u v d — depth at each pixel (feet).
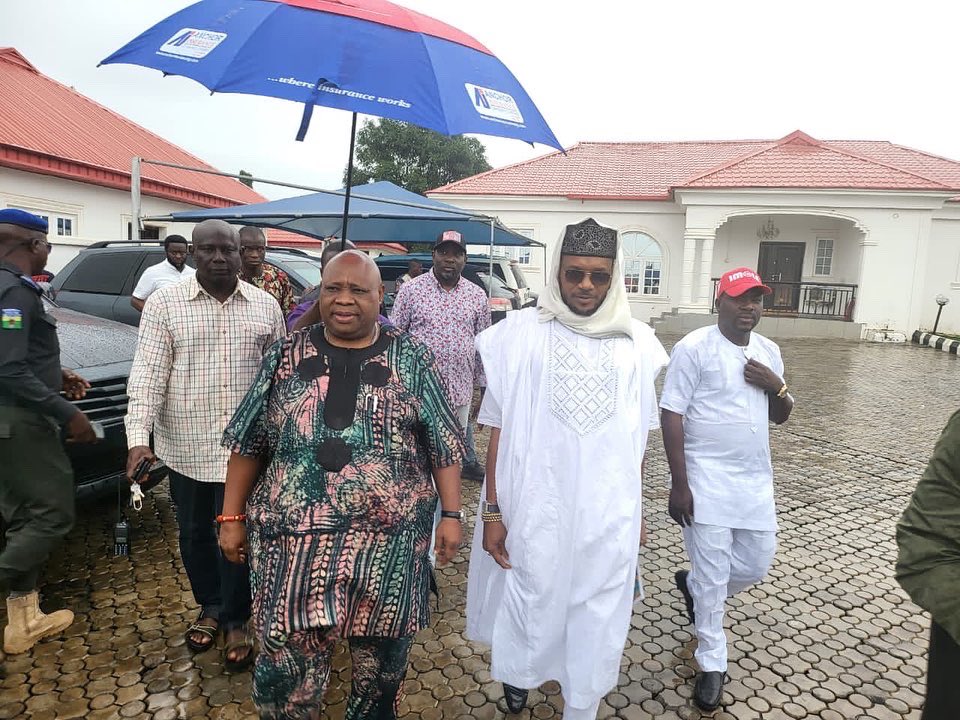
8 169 35.63
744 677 9.13
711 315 59.98
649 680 9.01
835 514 15.58
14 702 8.07
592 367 7.22
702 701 8.38
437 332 13.57
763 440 8.62
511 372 7.45
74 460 10.59
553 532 7.14
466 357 13.85
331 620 5.56
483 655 9.50
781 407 8.89
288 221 20.74
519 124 7.45
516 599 7.32
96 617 10.00
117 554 11.05
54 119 44.73
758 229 66.23
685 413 8.84
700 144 79.61
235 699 8.26
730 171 62.39
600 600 7.09
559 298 7.43
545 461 7.19
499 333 7.72
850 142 77.20
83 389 10.03
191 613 10.18
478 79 7.36
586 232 7.14
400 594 5.94
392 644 6.18
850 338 58.49
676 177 68.90
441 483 6.46
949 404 29.22
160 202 48.03
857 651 9.86
